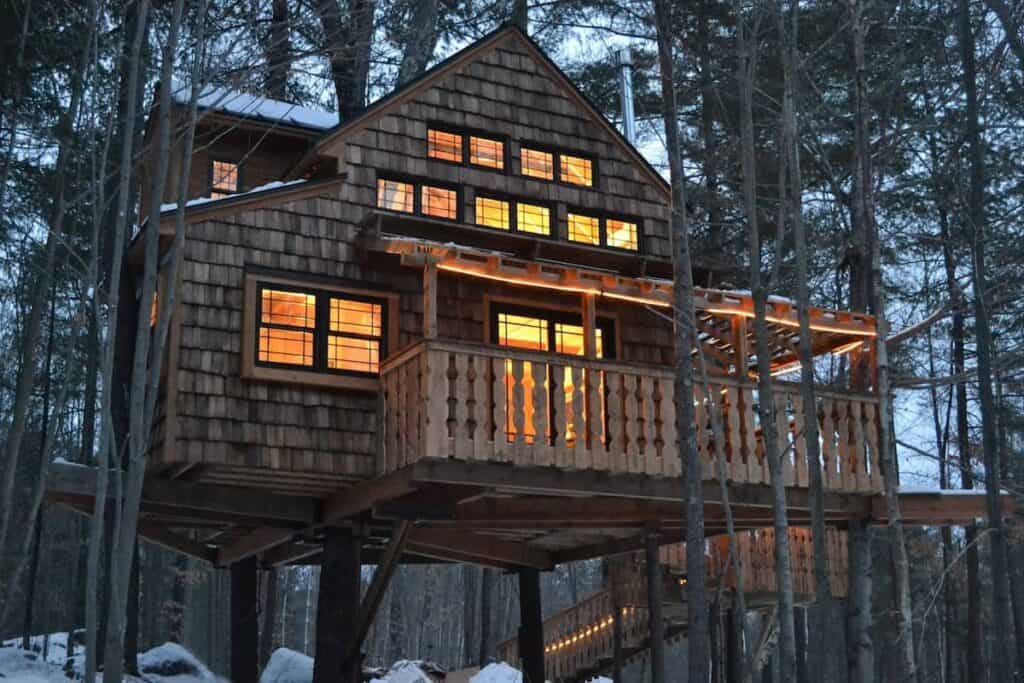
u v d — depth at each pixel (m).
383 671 20.39
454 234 14.25
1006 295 17.95
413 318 13.88
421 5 17.84
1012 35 11.99
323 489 13.80
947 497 14.47
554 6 20.78
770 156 20.39
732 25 18.36
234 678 16.08
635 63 18.52
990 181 18.94
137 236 13.27
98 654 16.48
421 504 12.41
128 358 14.16
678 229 11.54
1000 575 11.75
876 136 18.67
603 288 13.18
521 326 14.58
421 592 40.25
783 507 11.06
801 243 11.62
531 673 16.67
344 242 13.70
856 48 12.25
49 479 12.41
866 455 14.13
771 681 23.67
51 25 12.11
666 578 18.45
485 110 15.06
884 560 28.16
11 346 21.30
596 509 14.02
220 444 12.39
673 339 15.52
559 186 15.28
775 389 13.62
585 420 12.37
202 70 11.27
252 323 12.82
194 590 27.30
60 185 10.90
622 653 21.12
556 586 54.03
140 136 15.05
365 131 14.20
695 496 10.95
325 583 14.01
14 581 10.70
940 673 26.94
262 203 13.28
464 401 11.55
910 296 22.30
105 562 16.27
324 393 13.09
